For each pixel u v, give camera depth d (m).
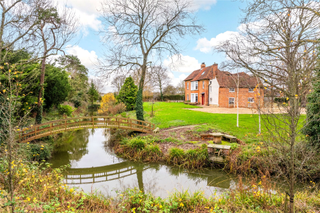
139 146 11.59
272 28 3.62
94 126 13.17
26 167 6.07
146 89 32.50
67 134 18.38
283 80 3.28
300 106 3.19
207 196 6.32
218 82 30.66
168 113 22.83
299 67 3.13
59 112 21.66
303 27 3.35
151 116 20.80
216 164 9.38
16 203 3.93
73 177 9.30
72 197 5.27
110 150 13.33
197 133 13.66
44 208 4.05
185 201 5.25
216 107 30.27
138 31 15.50
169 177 8.73
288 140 3.50
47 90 17.73
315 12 3.32
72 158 11.91
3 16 7.99
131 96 30.14
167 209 4.70
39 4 9.74
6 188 4.72
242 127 14.25
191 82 38.47
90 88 41.84
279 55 3.47
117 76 15.44
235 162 8.70
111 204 5.47
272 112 3.47
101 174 9.69
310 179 6.47
